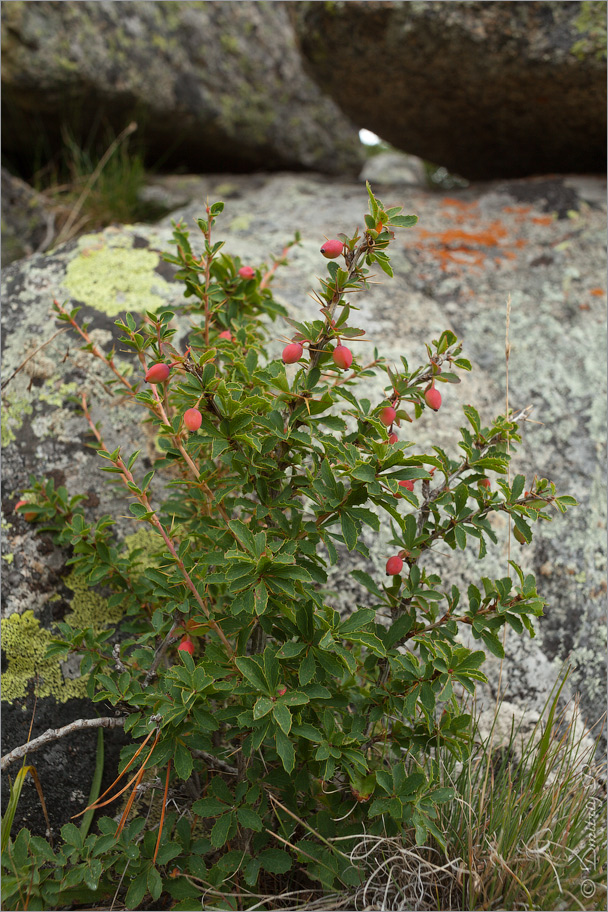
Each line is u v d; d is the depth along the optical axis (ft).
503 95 2.45
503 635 1.79
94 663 1.53
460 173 3.16
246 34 3.40
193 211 2.78
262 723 1.34
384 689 1.47
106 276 1.89
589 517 1.92
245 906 1.45
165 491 1.73
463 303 2.19
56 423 1.74
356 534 1.37
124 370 1.77
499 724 1.73
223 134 3.35
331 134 3.87
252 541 1.34
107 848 1.39
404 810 1.40
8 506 1.69
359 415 1.43
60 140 3.03
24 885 1.40
